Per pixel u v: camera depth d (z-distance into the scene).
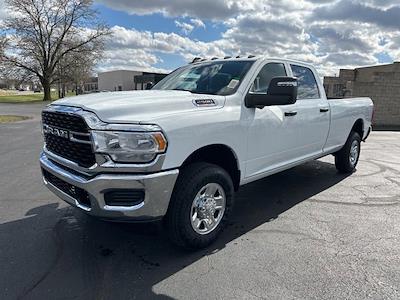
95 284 3.05
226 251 3.67
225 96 3.95
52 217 4.50
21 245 3.74
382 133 15.23
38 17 49.84
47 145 3.85
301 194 5.64
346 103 6.36
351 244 3.85
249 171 4.21
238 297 2.88
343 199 5.39
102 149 3.01
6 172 6.85
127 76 70.88
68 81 54.16
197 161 3.70
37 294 2.89
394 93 18.59
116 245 3.78
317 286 3.04
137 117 3.11
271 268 3.33
